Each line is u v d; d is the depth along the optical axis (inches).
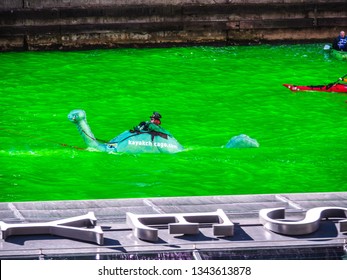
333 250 410.0
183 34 2007.9
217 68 1797.5
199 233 427.2
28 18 1936.5
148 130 1259.8
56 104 1521.9
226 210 473.7
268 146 1299.2
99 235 405.4
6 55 1899.6
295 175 1155.9
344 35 1919.3
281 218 451.8
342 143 1316.4
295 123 1429.6
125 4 1973.4
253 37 2034.9
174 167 1181.1
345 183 1123.9
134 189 1091.3
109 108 1505.9
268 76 1736.0
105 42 1977.1
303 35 2048.5
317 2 2043.6
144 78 1708.9
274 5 2026.3
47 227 419.2
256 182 1126.4
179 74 1744.6
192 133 1365.7
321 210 448.1
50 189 1088.2
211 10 2011.6
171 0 1987.0
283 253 405.1
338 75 1750.7
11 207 475.5
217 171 1168.2
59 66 1798.7
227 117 1460.4
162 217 435.5
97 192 1080.2
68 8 1947.6
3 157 1214.9
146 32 1989.4
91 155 1224.8
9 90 1603.1
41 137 1327.5
